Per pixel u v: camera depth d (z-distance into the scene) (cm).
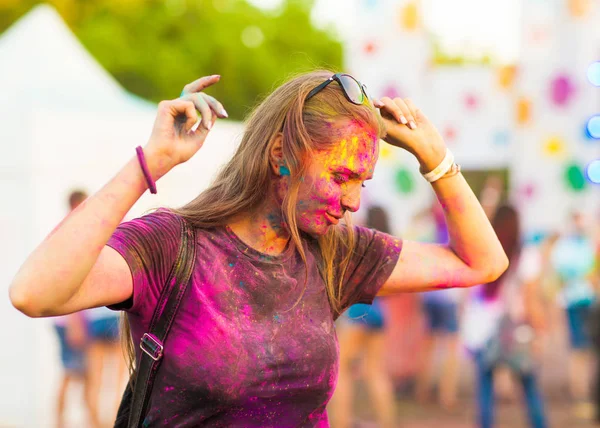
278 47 2894
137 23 2425
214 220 191
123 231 179
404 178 863
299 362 187
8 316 673
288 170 190
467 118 1027
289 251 195
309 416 194
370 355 657
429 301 789
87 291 166
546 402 792
